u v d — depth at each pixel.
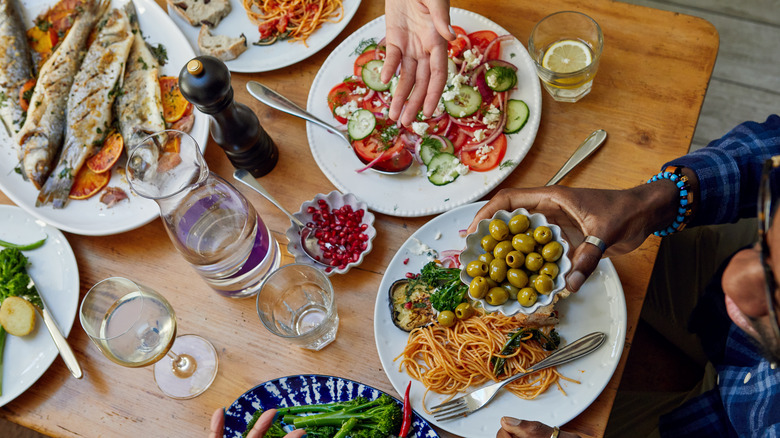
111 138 1.62
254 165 1.55
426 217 1.50
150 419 1.41
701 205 1.34
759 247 0.76
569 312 1.35
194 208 1.36
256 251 1.40
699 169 1.33
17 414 1.44
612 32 1.61
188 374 1.43
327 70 1.66
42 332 1.48
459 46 1.59
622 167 1.49
